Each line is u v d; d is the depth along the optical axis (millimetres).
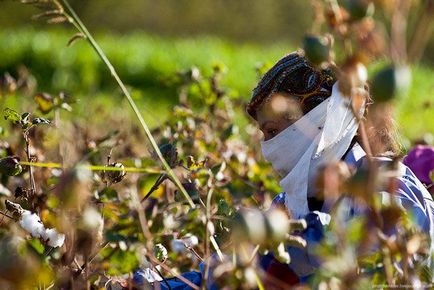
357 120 2160
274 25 47250
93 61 23297
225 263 2531
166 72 26328
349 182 2070
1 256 2182
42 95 4914
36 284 2551
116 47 27672
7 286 2254
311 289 2320
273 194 4992
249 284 2400
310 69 3588
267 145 3676
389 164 2242
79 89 19297
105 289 3186
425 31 1881
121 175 3566
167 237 3316
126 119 7461
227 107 6309
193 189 3709
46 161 4867
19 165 3459
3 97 6207
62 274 2707
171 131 5609
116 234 2666
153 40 33250
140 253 2699
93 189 3199
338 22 2012
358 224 2281
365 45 1982
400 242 2301
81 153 4688
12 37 27438
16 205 3432
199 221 2760
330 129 3389
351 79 2041
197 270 3975
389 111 3365
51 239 2977
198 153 5297
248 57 28422
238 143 6094
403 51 1916
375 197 2156
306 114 3568
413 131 10727
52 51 25406
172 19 49438
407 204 3273
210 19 49562
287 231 2381
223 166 3900
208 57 27656
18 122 4090
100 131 6945
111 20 46719
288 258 2398
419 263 2600
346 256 2268
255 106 3719
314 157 3496
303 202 3529
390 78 1950
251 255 2455
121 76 26219
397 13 1880
